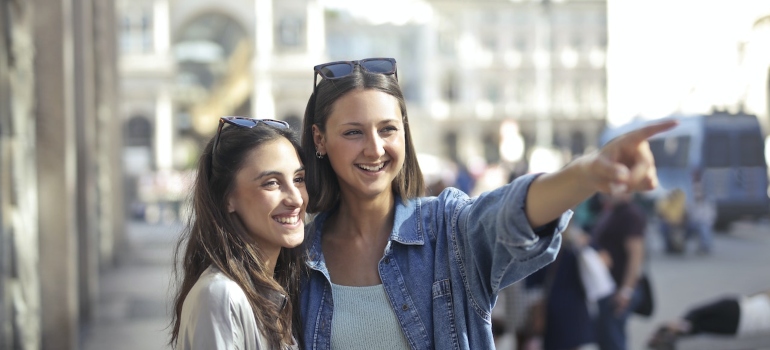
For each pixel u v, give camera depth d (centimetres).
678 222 1956
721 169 2422
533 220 226
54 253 825
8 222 689
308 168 291
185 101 6650
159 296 1333
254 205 266
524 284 646
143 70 5866
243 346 247
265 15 6147
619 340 691
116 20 1878
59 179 825
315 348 271
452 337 264
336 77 276
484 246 253
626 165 193
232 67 6438
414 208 284
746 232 2508
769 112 2766
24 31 741
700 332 682
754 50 2808
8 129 689
